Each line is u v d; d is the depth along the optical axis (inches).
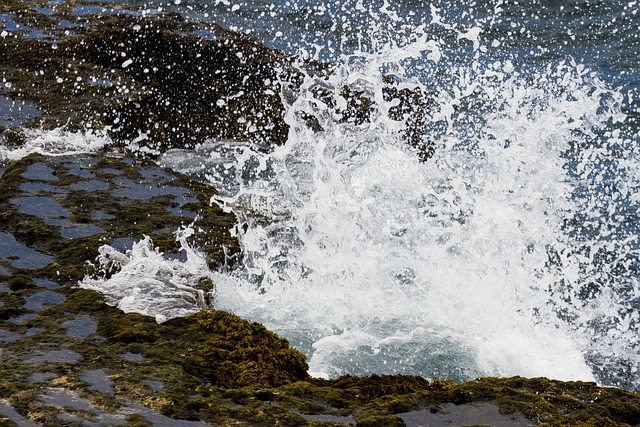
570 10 797.2
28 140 488.7
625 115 567.2
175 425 238.2
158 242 374.0
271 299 375.9
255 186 501.7
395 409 256.4
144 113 554.6
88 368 267.7
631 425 256.8
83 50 637.3
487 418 253.3
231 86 621.3
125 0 875.4
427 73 654.5
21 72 592.7
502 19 775.7
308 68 643.5
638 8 811.4
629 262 428.5
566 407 260.7
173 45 651.5
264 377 276.7
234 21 802.8
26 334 292.8
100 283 336.5
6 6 719.1
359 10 808.3
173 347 288.2
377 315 374.6
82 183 430.6
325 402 259.9
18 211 394.3
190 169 526.3
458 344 358.6
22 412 238.2
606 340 373.4
